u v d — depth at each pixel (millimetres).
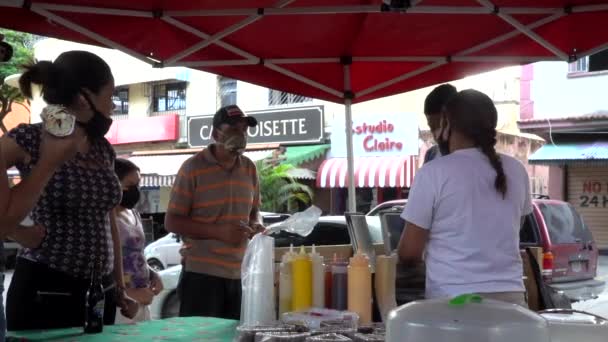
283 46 4539
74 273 2494
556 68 16000
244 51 4543
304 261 2422
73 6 3459
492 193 2396
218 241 3664
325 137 18000
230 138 3654
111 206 2619
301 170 17406
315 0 3809
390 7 3525
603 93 15508
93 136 2305
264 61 4715
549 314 1878
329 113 17984
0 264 1880
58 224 2475
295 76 4945
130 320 3447
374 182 16578
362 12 3879
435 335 1349
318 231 7711
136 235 3764
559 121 15516
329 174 17219
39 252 2457
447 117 2543
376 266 2510
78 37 3764
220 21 3926
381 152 17031
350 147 5195
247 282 2363
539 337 1361
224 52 4523
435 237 2449
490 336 1315
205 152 3758
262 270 2354
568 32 4242
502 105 17453
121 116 21875
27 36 21312
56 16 3494
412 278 2811
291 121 18375
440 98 3049
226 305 3686
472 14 4059
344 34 4434
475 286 2334
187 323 2662
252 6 3777
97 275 2551
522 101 16781
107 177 2578
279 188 16438
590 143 15305
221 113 3721
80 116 2262
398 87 5207
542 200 8391
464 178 2391
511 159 2578
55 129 1806
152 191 20047
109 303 2771
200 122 19875
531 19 4117
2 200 1739
